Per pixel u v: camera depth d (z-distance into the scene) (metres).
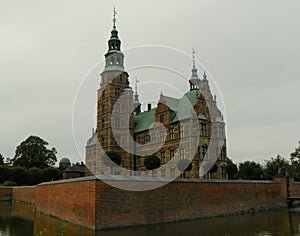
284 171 54.75
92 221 21.48
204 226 23.08
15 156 72.81
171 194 26.16
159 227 22.53
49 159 74.62
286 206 38.38
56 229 21.62
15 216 29.62
